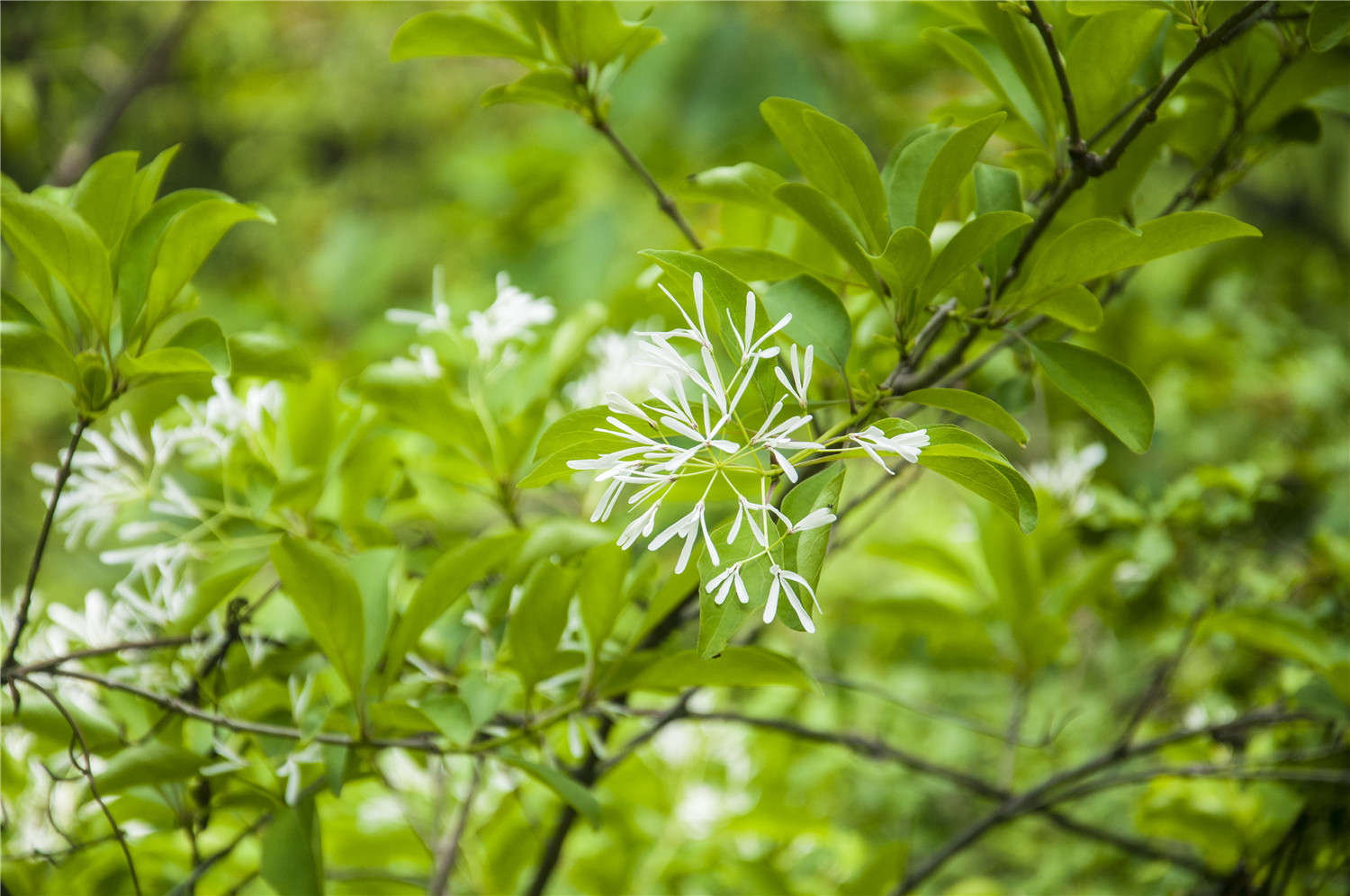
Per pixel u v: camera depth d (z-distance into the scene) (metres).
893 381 1.17
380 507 1.34
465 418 1.33
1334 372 2.04
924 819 1.84
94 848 1.33
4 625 1.30
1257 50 1.28
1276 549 1.62
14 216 1.17
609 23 1.28
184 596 1.29
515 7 1.28
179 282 1.22
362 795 1.44
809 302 1.17
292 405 1.35
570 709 1.23
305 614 1.20
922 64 2.66
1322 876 1.43
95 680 1.20
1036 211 1.28
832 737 1.40
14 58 2.78
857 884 1.39
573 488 1.42
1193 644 1.50
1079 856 1.59
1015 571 1.40
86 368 1.20
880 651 1.93
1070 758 1.72
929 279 1.16
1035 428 1.80
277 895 1.22
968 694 1.92
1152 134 1.27
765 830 1.46
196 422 1.31
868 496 1.35
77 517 1.29
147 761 1.22
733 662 1.21
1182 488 1.47
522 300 1.34
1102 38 1.22
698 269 1.13
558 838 1.38
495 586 1.33
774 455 1.11
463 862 1.39
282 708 1.28
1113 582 1.47
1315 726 1.44
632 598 1.28
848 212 1.19
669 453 1.09
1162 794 1.47
